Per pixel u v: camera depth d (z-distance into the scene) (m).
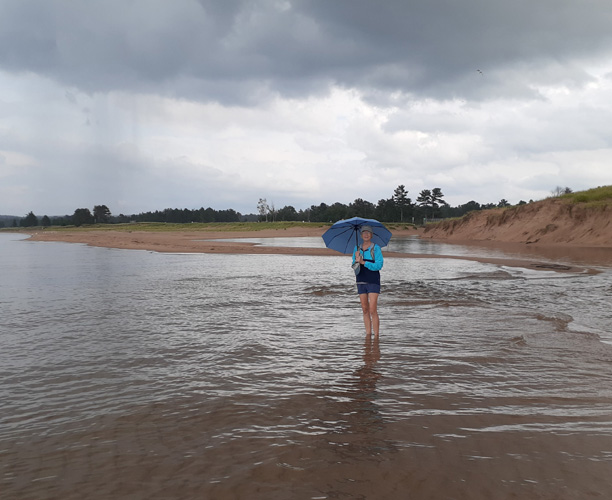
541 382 4.88
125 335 7.12
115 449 3.41
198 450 3.38
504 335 7.01
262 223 123.75
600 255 24.81
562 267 18.36
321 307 9.68
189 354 6.04
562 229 38.19
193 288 12.66
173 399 4.42
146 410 4.15
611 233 33.31
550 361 5.64
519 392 4.58
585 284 13.24
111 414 4.06
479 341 6.66
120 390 4.68
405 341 6.70
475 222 55.34
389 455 3.28
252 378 5.06
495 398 4.41
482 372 5.23
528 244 37.88
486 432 3.65
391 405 4.25
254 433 3.66
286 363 5.64
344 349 6.28
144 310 9.33
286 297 11.06
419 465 3.13
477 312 9.00
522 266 19.20
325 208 196.00
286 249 33.16
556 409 4.14
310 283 13.75
